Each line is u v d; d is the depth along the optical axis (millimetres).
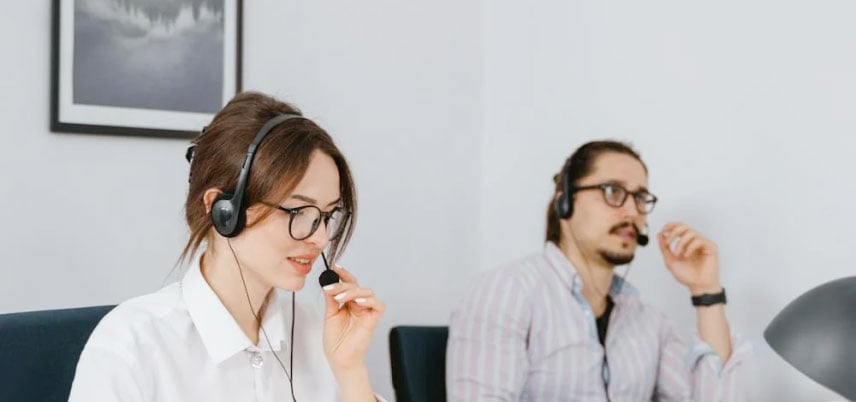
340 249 1376
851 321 1354
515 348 1988
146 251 2240
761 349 2127
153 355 1231
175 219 2289
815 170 2029
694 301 2082
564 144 2633
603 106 2516
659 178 2363
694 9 2279
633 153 2107
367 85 2635
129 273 2213
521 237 2775
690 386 2068
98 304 2166
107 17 2148
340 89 2576
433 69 2791
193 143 1307
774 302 2104
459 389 1992
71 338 1493
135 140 2217
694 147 2277
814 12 2031
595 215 2045
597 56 2535
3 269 2029
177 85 2260
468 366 1988
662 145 2357
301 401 1382
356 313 1396
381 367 2678
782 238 2090
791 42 2076
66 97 2092
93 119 2133
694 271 2090
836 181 1988
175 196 2289
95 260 2160
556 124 2660
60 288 2109
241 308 1317
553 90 2672
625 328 2107
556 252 2090
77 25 2104
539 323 2020
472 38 2887
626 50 2451
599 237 2047
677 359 2123
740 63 2178
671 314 2309
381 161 2668
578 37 2594
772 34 2115
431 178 2791
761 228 2133
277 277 1251
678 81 2316
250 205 1216
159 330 1255
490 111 2896
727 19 2205
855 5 1953
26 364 1432
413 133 2744
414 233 2750
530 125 2750
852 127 1959
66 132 2090
